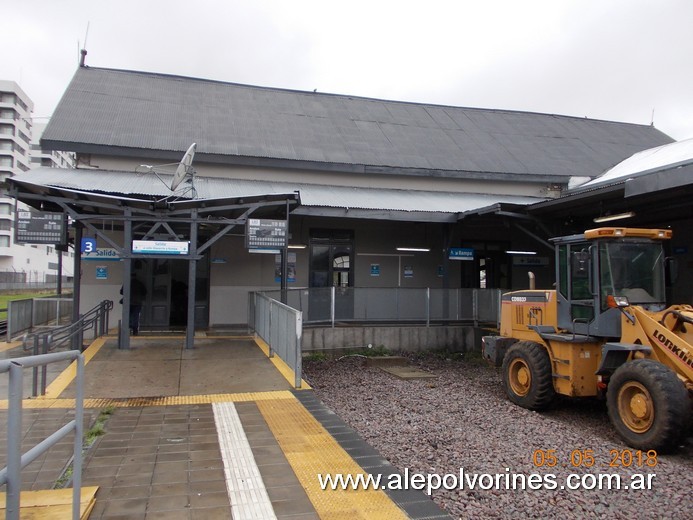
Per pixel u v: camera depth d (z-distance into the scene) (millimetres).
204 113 19984
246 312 16734
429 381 12094
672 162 17344
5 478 2621
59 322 16375
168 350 11945
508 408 9344
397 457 6133
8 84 76688
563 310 9109
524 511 4719
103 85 20406
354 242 18156
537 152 22188
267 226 12594
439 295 16312
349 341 15141
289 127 20375
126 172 16047
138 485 4770
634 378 7113
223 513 4215
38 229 11352
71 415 7117
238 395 8477
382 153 19484
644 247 8477
